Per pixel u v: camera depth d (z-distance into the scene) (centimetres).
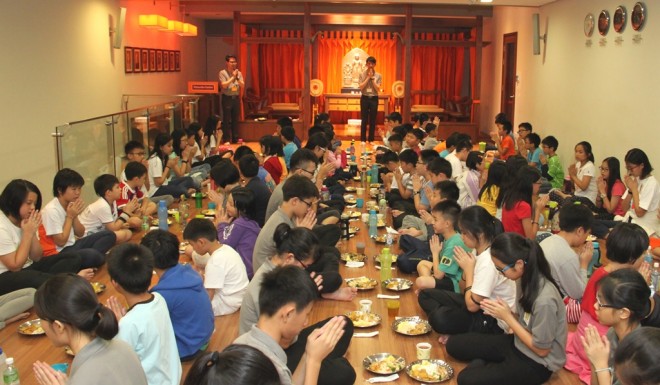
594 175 760
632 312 277
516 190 511
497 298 376
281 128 884
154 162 749
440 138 1382
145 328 290
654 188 611
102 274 513
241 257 469
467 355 357
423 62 1493
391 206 700
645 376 202
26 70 751
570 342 370
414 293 465
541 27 1177
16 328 413
